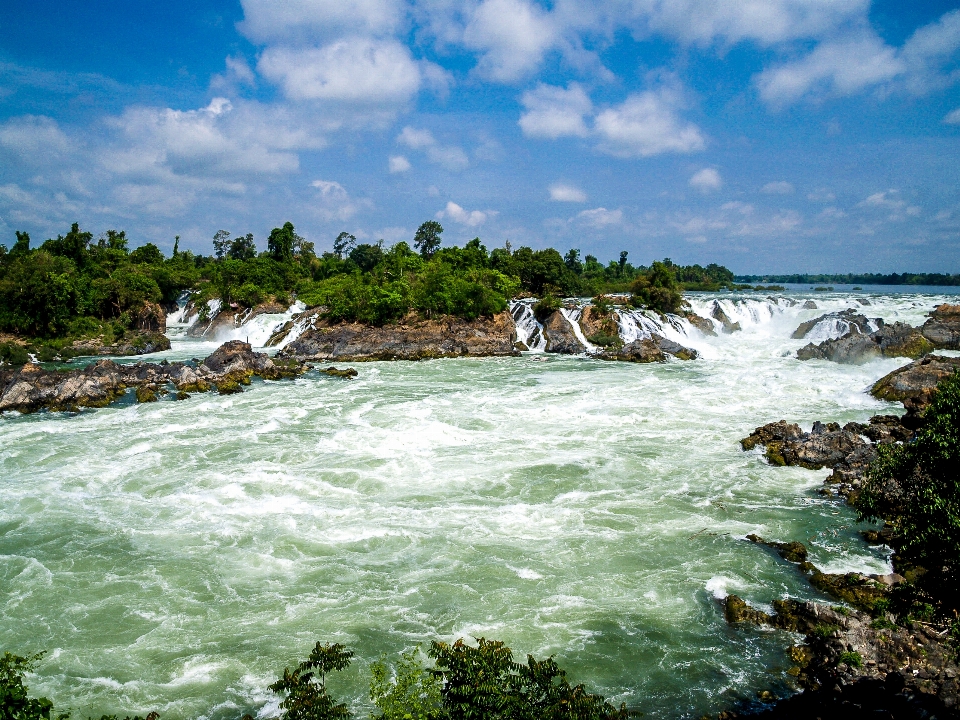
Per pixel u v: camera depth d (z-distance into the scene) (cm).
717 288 15438
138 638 1986
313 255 15788
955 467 1541
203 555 2488
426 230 14238
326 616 2084
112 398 4941
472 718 1207
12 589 2258
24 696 1239
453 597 2178
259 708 1695
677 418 4316
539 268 11475
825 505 2862
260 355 6234
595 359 7138
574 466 3388
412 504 2948
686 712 1639
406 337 7738
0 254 10200
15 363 6662
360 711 1670
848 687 1620
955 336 6656
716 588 2200
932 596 1594
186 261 14675
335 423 4341
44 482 3234
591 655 1867
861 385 5103
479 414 4516
